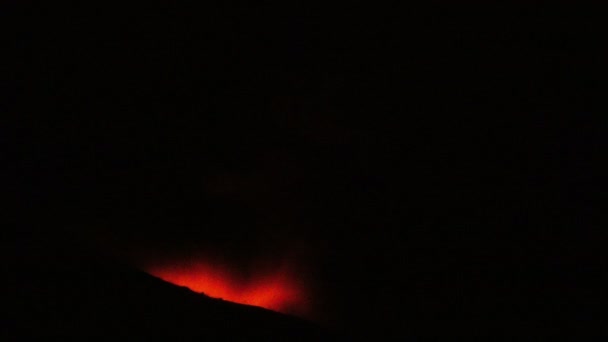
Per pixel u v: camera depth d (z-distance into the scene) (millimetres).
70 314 3072
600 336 6723
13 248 3994
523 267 7145
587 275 6914
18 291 3152
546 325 6945
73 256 4242
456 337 7074
